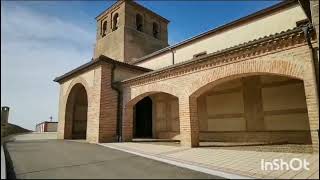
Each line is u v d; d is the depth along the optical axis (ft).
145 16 93.04
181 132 37.83
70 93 59.57
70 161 26.07
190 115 36.99
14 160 26.55
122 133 47.85
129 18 86.79
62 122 59.72
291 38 27.40
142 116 63.98
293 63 27.20
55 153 31.91
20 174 20.25
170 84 40.63
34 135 75.92
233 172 20.35
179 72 39.34
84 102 63.46
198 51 56.24
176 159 26.84
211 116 48.60
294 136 37.68
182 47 60.08
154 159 27.20
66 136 58.34
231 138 45.06
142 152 32.27
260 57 30.14
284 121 39.04
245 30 48.96
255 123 42.29
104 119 46.88
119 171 21.26
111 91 49.14
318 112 24.35
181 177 19.15
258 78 42.96
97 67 49.78
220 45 52.39
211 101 49.11
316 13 25.49
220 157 27.07
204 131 49.26
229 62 33.01
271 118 40.50
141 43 87.86
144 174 20.16
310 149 29.71
